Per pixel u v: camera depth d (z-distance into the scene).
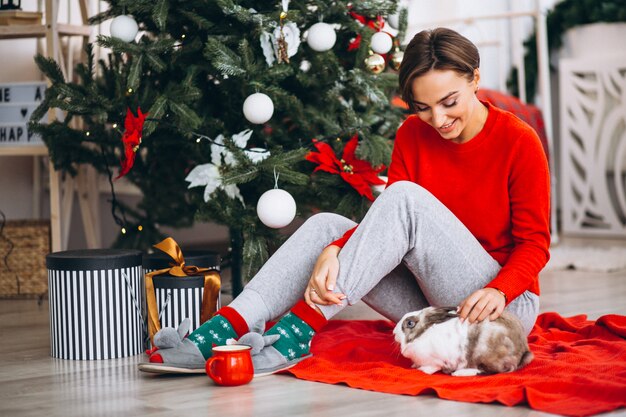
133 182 2.70
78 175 3.09
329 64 2.27
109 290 1.92
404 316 1.62
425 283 1.68
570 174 4.34
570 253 3.56
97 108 2.23
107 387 1.64
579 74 4.28
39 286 2.90
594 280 3.00
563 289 2.82
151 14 2.22
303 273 1.72
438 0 4.93
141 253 2.00
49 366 1.86
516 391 1.42
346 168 2.21
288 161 2.10
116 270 1.92
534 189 1.63
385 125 2.45
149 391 1.60
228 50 2.11
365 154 2.20
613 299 2.59
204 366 1.67
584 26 4.46
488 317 1.55
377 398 1.48
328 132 2.29
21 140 2.85
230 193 2.15
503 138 1.64
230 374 1.59
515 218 1.65
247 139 2.19
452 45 1.53
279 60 2.12
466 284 1.64
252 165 2.10
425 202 1.62
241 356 1.60
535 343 1.87
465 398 1.43
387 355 1.81
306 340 1.71
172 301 1.93
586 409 1.34
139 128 2.06
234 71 2.10
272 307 1.72
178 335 1.71
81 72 2.39
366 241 1.61
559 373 1.55
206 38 2.30
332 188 2.27
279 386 1.59
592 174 4.25
